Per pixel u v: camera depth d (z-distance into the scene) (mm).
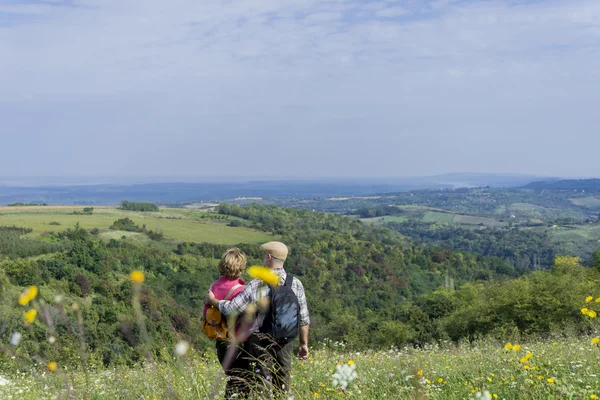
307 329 4402
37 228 112000
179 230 135625
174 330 2096
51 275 52875
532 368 4348
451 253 147000
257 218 188500
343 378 3516
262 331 3984
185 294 68250
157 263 91625
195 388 2686
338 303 90312
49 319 1662
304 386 4398
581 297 30625
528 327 31156
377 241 153750
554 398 3443
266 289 4039
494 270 144125
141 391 3738
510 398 3760
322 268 113938
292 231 157625
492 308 35656
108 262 78125
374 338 47625
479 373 4910
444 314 53469
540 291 33000
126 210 166000
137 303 1881
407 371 5109
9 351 1597
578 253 187875
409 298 112188
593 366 4633
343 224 199625
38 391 4332
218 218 173250
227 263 4098
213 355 3986
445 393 4164
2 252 75688
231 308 3924
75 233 105250
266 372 3883
